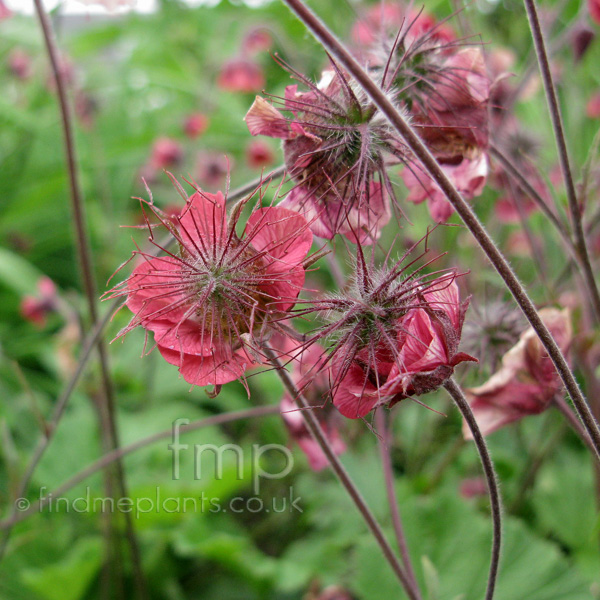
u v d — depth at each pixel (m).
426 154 0.15
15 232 0.52
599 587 0.26
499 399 0.20
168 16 0.75
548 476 0.30
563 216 0.22
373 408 0.16
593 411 0.23
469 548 0.26
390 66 0.19
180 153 0.51
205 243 0.17
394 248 0.32
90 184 0.55
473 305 0.22
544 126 0.35
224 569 0.32
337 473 0.19
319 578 0.28
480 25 0.39
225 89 0.59
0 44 0.66
